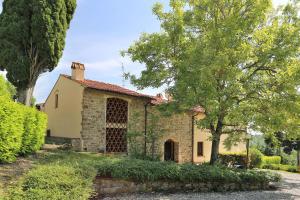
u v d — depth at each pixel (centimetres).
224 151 2784
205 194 1218
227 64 1344
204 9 1577
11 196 750
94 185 1042
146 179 1160
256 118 1406
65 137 2000
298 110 1327
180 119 2389
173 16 1647
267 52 1396
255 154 2605
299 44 1393
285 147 3828
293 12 1575
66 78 2081
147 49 1652
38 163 1124
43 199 768
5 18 1814
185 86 1372
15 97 2128
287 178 2031
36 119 1380
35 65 1855
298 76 1316
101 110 1941
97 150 1897
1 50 1792
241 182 1391
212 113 1362
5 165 1038
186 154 2427
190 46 1524
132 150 1914
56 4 1844
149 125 2008
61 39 1886
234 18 1431
